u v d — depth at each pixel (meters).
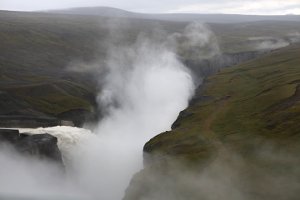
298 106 149.62
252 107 175.00
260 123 146.38
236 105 186.25
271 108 162.88
